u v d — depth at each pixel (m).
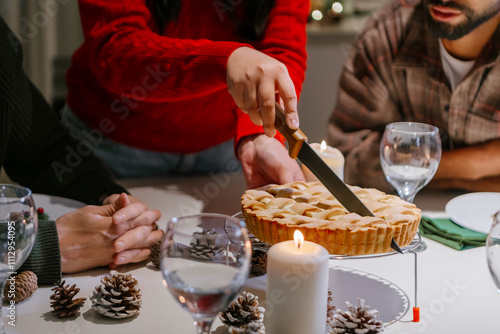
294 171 1.36
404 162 1.27
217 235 0.85
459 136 1.58
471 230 1.30
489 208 1.36
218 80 1.29
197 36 1.53
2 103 1.35
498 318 1.05
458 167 1.54
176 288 0.82
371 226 1.06
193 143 1.67
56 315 1.04
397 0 1.59
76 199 1.42
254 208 1.15
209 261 0.85
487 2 1.47
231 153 1.75
